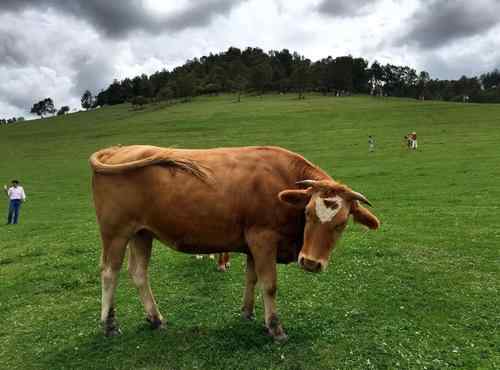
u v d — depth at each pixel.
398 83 169.00
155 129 80.19
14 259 13.49
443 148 40.53
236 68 197.88
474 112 72.06
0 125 122.38
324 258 6.44
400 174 28.89
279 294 9.15
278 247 7.26
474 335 7.15
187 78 161.88
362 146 47.16
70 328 8.13
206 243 7.25
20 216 24.95
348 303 8.58
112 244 7.48
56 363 6.93
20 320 8.62
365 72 162.75
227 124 77.69
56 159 57.28
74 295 9.94
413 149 41.59
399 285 9.41
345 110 85.12
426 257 11.28
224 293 9.45
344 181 28.03
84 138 78.56
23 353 7.30
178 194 7.03
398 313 8.05
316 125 69.19
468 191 21.64
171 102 142.62
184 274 10.81
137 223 7.39
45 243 15.52
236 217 7.00
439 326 7.48
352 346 6.87
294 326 7.64
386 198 21.78
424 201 20.25
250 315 7.98
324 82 149.38
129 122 96.62
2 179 42.31
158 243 14.07
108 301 7.55
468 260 10.93
